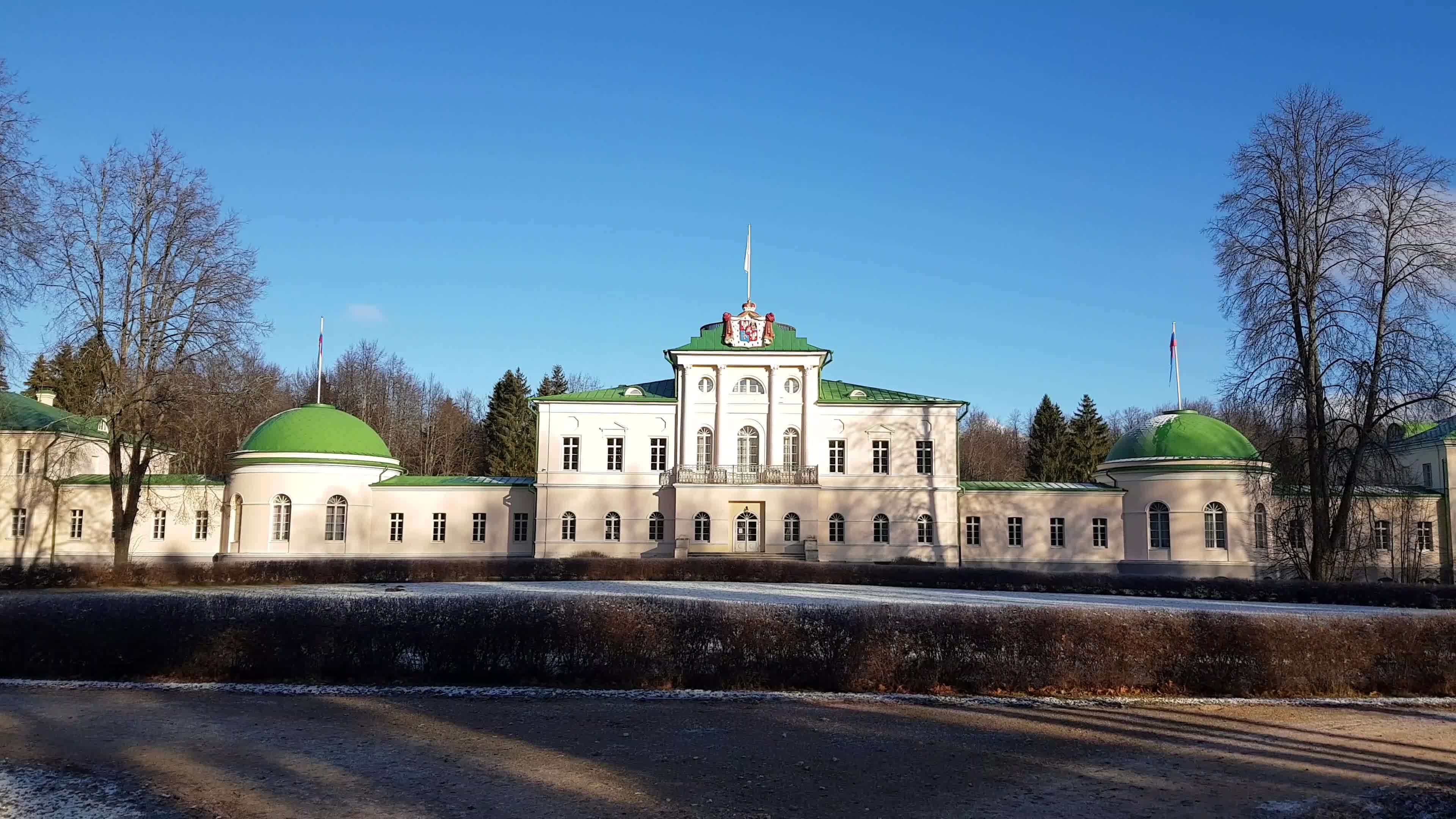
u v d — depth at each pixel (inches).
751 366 2512.3
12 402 2581.2
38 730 598.5
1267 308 1838.1
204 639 772.6
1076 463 4109.3
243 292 2075.5
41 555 2481.5
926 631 759.1
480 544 2496.3
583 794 460.1
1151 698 731.4
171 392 2014.0
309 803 443.8
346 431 2519.7
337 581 1905.8
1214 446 2448.3
